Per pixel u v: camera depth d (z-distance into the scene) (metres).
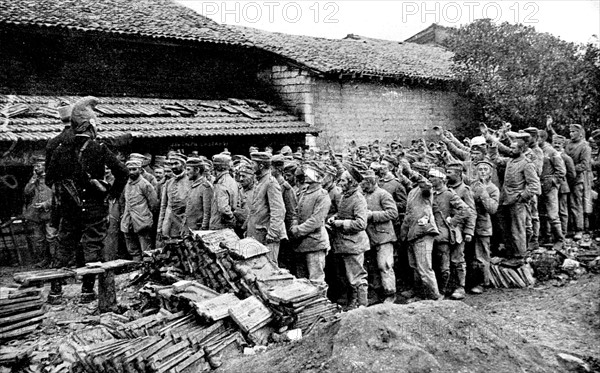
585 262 10.43
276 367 4.81
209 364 5.26
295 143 18.30
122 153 13.38
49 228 11.05
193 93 18.72
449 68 25.19
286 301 5.93
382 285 8.78
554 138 13.38
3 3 15.00
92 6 17.39
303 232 7.82
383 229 8.66
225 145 16.12
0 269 11.38
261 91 20.20
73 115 7.38
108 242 10.98
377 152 14.80
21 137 11.36
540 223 11.84
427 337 4.90
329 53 21.38
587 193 12.41
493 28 23.95
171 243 7.61
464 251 10.02
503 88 23.22
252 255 6.67
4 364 5.50
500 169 10.77
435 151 14.19
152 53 17.61
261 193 7.82
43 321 6.71
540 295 9.10
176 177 9.73
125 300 7.38
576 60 22.20
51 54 15.55
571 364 5.94
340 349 4.66
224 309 5.78
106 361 5.02
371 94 21.38
